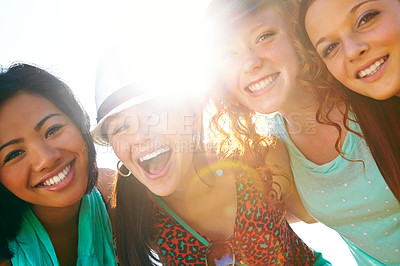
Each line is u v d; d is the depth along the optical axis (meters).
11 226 0.73
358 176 0.69
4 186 0.70
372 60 0.56
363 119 0.65
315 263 0.82
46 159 0.65
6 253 0.72
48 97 0.69
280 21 0.67
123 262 0.77
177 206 0.76
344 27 0.57
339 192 0.72
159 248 0.75
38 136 0.66
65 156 0.69
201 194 0.75
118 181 0.76
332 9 0.57
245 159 0.77
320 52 0.61
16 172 0.66
